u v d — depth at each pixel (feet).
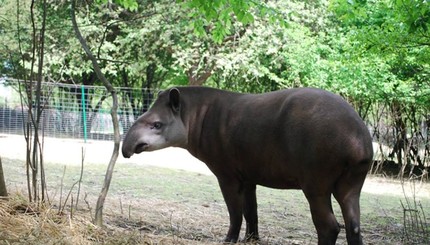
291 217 31.07
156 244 19.60
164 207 30.25
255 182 21.26
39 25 63.77
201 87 22.94
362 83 52.47
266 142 19.66
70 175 40.98
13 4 60.90
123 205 28.91
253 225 22.95
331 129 17.87
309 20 70.64
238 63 72.13
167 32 70.13
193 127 22.48
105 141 76.84
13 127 82.38
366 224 30.35
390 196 42.63
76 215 20.80
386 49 36.24
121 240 18.86
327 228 18.40
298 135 18.43
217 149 21.70
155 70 90.74
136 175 44.62
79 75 83.56
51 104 77.51
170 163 55.88
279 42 69.97
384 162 59.06
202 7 28.04
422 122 57.57
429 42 34.45
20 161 47.16
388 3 37.86
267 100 20.25
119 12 64.75
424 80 49.16
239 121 20.79
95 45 71.26
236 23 69.05
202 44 73.82
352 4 28.27
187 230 24.14
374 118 57.16
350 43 44.57
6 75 70.18
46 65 70.49
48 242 17.46
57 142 70.08
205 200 34.55
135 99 80.64
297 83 61.52
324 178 18.15
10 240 17.12
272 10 28.99
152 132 21.93
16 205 20.34
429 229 29.09
